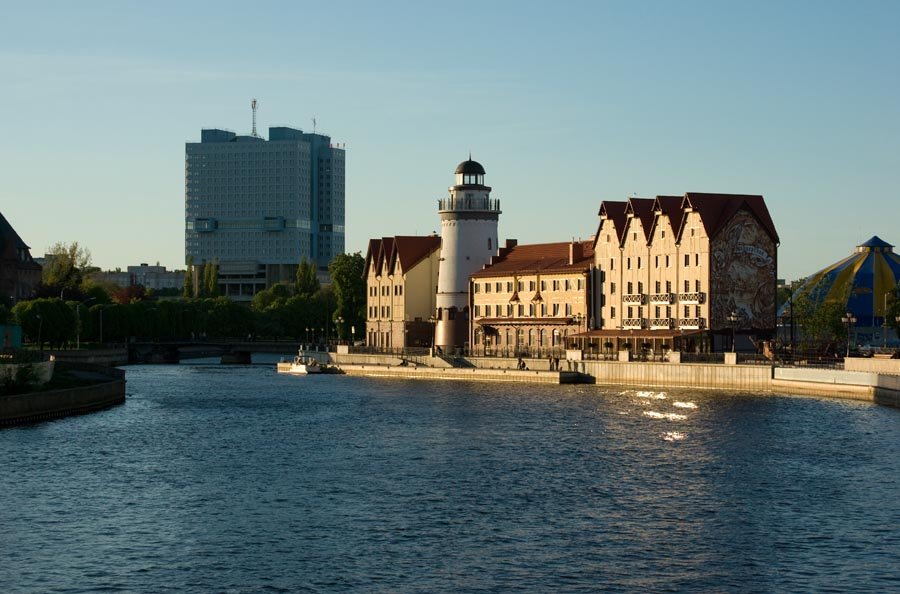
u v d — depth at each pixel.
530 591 67.62
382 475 100.44
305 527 81.50
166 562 73.06
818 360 176.25
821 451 110.62
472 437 123.38
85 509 86.94
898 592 67.31
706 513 85.12
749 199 197.75
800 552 74.94
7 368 138.75
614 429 127.94
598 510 86.25
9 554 74.81
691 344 193.25
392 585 68.56
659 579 69.69
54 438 121.94
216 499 90.50
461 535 79.12
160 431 129.62
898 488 93.06
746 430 125.25
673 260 198.75
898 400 143.25
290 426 135.12
